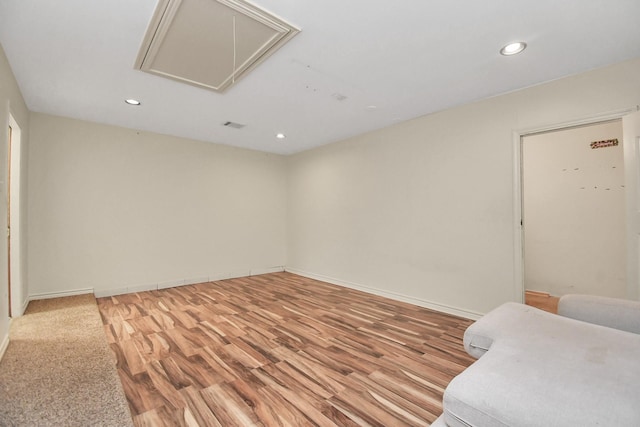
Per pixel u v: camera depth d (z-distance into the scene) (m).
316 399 1.78
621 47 2.22
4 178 2.32
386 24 1.96
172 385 1.91
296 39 2.13
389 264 4.11
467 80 2.77
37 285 3.62
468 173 3.31
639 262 2.25
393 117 3.79
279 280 5.20
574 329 1.43
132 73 2.63
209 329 2.88
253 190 5.65
